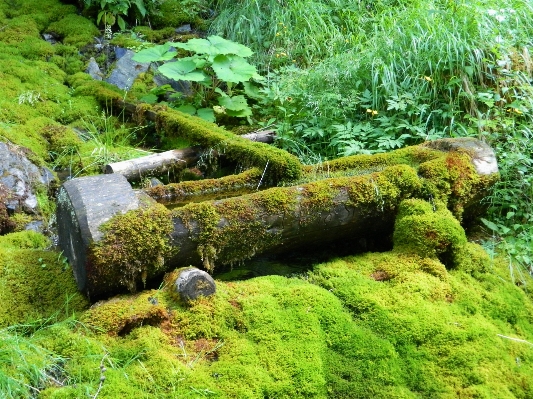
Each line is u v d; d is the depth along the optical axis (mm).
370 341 2346
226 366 2143
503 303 2670
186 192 3117
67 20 5383
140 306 2301
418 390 2229
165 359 2113
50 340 2168
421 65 4129
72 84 4750
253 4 5660
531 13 4395
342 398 2164
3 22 5176
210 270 2648
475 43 4102
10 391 1879
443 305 2559
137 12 5734
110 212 2371
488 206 3445
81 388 1944
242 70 4410
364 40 4977
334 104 4191
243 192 3205
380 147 3783
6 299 2408
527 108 3812
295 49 5223
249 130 4434
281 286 2582
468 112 4016
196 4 6098
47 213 3428
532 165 3627
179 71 4344
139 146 4316
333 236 2926
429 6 4527
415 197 2969
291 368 2180
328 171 3270
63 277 2541
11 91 4293
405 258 2783
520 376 2301
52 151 3941
